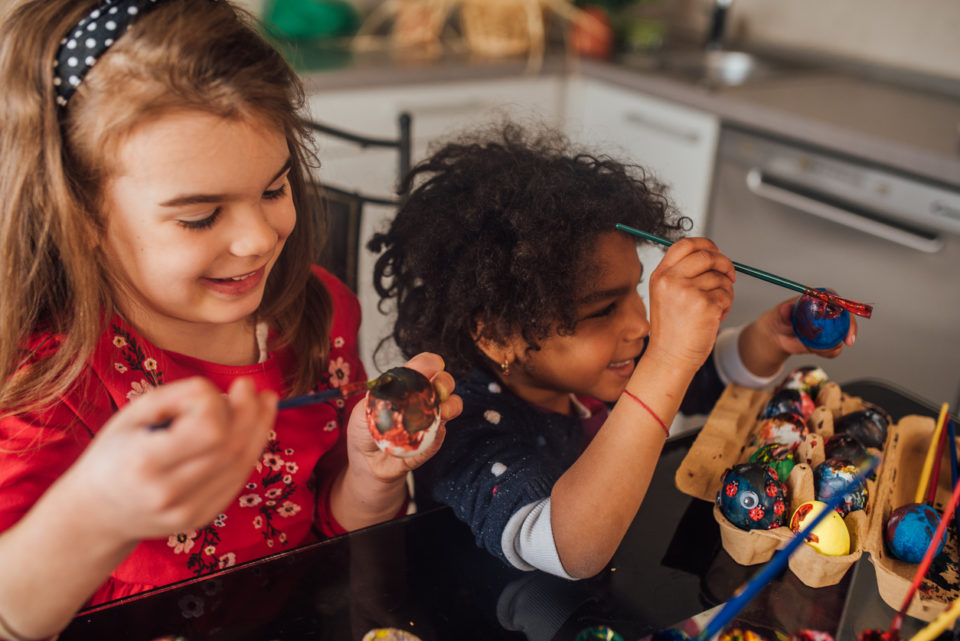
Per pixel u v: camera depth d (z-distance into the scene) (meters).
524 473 0.75
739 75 2.72
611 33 2.59
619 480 0.69
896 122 1.96
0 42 0.65
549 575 0.70
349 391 0.61
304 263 0.89
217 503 0.49
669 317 0.70
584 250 0.81
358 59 2.38
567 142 1.01
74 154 0.64
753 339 0.99
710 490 0.79
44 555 0.49
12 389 0.72
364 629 0.63
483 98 2.43
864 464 0.75
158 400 0.47
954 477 0.75
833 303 0.78
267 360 0.90
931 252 1.78
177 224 0.65
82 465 0.48
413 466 0.77
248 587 0.67
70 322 0.73
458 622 0.65
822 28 2.62
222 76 0.63
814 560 0.66
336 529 0.91
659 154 2.35
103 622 0.63
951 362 1.82
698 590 0.68
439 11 2.54
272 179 0.67
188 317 0.71
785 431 0.80
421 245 0.86
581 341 0.84
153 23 0.63
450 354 0.88
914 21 2.36
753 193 2.11
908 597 0.59
